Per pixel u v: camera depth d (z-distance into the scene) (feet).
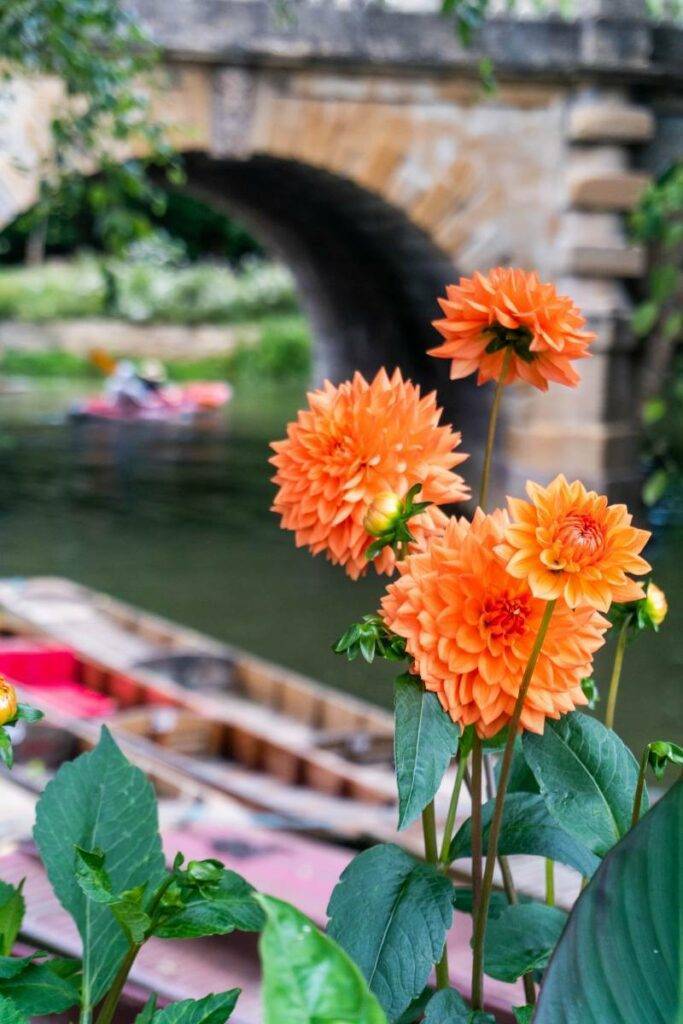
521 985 6.59
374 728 24.17
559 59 45.83
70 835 4.15
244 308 110.42
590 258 46.83
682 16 47.96
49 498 54.39
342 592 39.60
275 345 104.58
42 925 7.48
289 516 3.96
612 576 3.20
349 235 59.62
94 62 16.96
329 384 4.04
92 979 3.95
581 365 47.73
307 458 3.90
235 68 43.04
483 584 3.33
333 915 3.57
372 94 45.06
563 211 47.24
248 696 27.14
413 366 62.44
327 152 45.06
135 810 4.22
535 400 48.44
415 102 45.62
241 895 3.58
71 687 26.40
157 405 81.05
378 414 3.81
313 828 16.25
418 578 3.44
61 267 111.34
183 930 3.46
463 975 6.68
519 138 46.75
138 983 6.22
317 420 3.86
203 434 74.59
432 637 3.32
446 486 3.90
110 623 30.48
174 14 42.04
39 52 16.46
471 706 3.40
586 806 3.58
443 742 3.38
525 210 47.19
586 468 48.14
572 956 3.09
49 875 4.07
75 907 4.06
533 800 4.05
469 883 11.25
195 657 27.30
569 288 47.47
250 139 43.83
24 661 26.45
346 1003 2.47
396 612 3.44
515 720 3.37
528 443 48.49
